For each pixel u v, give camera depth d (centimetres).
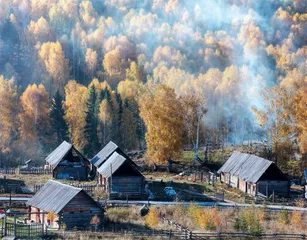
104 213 12388
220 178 17438
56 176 17050
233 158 17250
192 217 12412
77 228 11294
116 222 11944
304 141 18112
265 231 11612
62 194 11606
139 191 14788
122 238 10538
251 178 15550
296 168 19225
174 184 16350
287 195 15488
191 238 10800
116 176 14712
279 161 18850
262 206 13625
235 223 11606
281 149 18812
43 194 11956
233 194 15588
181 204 13325
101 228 11431
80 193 11431
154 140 18725
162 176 17875
